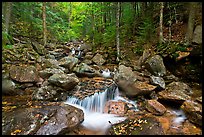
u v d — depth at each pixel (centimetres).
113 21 1892
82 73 1144
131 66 1207
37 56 1286
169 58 1054
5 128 547
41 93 809
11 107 698
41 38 1861
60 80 844
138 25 1691
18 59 1100
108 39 1672
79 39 2642
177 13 1516
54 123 581
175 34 1356
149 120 650
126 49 1502
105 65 1409
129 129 593
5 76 870
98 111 777
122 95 912
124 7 1998
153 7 1731
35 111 629
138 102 841
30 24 1819
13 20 1684
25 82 888
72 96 841
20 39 1539
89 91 891
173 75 1020
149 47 1323
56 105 708
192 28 1129
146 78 979
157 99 833
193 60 964
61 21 2559
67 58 1253
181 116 712
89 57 1580
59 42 2153
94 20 2202
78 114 661
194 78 954
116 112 759
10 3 1454
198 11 1270
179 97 779
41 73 969
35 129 550
